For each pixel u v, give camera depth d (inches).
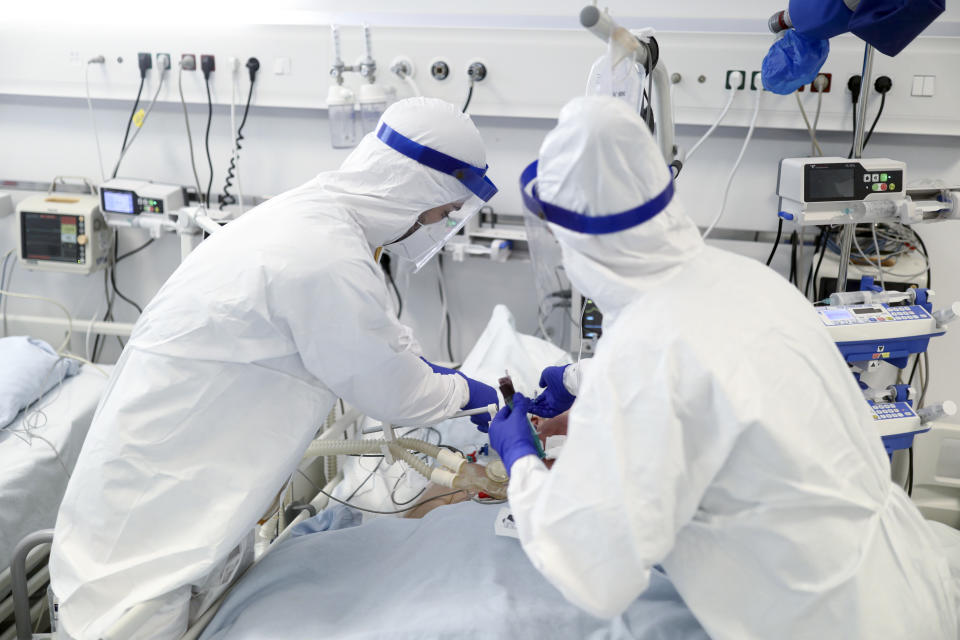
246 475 57.1
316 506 77.7
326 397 60.4
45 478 84.6
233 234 58.7
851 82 87.5
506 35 92.4
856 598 43.6
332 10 101.3
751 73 88.7
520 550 61.2
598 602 41.3
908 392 73.2
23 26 103.5
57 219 107.3
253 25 98.0
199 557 55.4
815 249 94.9
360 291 56.4
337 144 96.9
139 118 104.0
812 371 43.6
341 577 60.9
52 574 57.1
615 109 40.1
